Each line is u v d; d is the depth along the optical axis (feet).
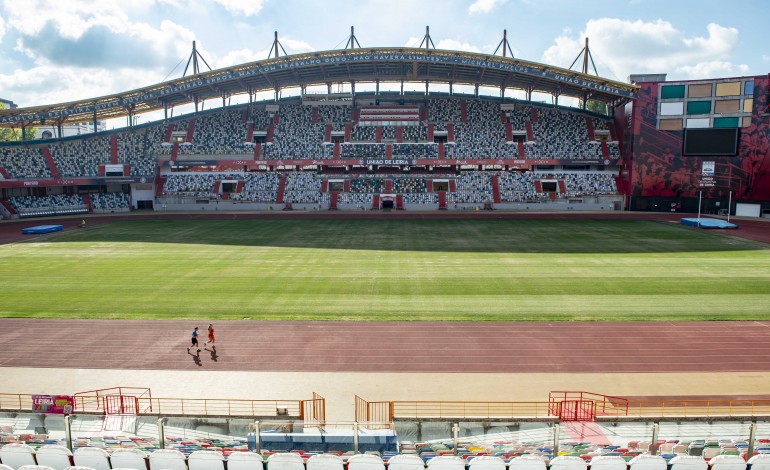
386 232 209.97
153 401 68.49
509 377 75.97
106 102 284.61
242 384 73.82
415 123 323.78
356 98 333.42
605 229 216.95
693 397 69.56
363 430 57.11
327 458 48.67
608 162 302.66
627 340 89.66
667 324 97.25
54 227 215.10
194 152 309.83
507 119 324.19
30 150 289.12
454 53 273.54
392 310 105.81
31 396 63.62
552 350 85.71
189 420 61.26
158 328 95.66
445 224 234.38
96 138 305.53
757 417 60.64
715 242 183.62
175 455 49.19
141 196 302.04
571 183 301.84
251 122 325.62
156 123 319.27
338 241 187.62
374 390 71.97
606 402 68.08
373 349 86.28
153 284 125.49
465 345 87.92
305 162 309.01
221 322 98.78
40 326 96.48
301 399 69.21
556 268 141.90
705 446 54.08
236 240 190.49
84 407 66.64
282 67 281.54
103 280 129.39
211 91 318.04
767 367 79.00
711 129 263.29
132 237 198.49
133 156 304.91
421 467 48.62
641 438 58.39
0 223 244.42
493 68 278.87
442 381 74.69
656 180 277.23
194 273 136.56
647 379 75.10
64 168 289.12
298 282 127.24
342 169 317.42
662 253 163.43
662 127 272.72
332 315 102.73
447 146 312.29
